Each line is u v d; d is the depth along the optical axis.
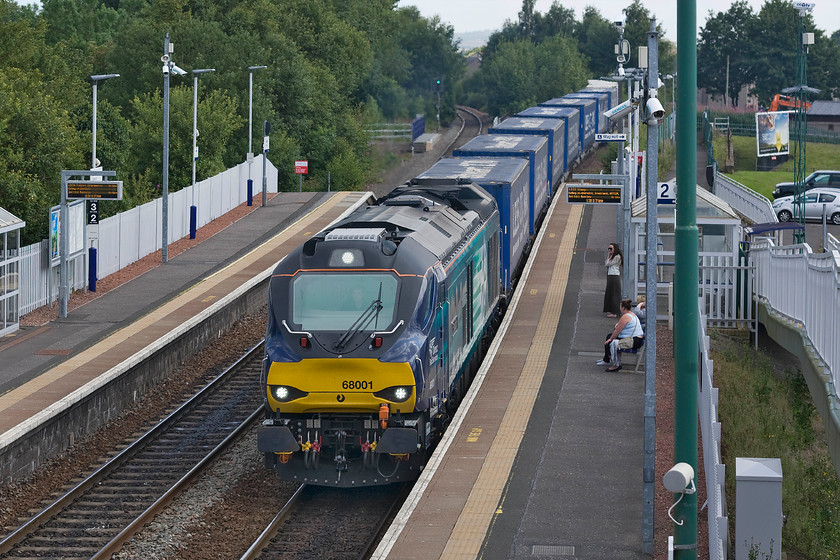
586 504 25.14
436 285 28.41
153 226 64.06
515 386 35.62
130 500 29.12
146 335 43.12
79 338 42.78
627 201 46.53
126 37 108.75
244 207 82.50
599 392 34.91
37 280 48.12
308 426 27.34
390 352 26.80
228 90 103.06
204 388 40.38
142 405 38.81
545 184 71.38
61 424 32.91
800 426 32.44
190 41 106.50
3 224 42.78
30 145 56.28
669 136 119.12
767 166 115.00
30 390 35.06
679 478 19.91
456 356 32.47
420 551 22.42
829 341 29.09
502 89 181.75
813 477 28.14
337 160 119.00
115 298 51.03
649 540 22.30
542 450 29.05
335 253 27.80
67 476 31.66
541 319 45.84
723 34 194.12
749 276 44.00
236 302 51.59
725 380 36.25
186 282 54.91
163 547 25.48
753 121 141.50
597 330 43.78
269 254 63.06
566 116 88.50
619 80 49.03
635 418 32.06
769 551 19.59
